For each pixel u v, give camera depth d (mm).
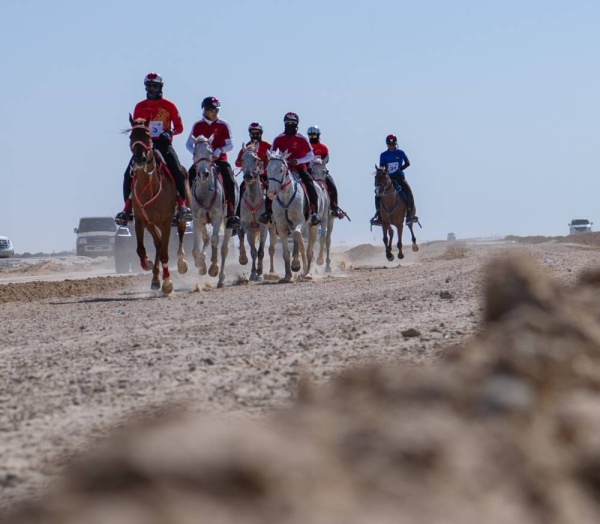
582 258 30391
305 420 4566
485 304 7035
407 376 5492
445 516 3287
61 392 7801
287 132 26547
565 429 4785
